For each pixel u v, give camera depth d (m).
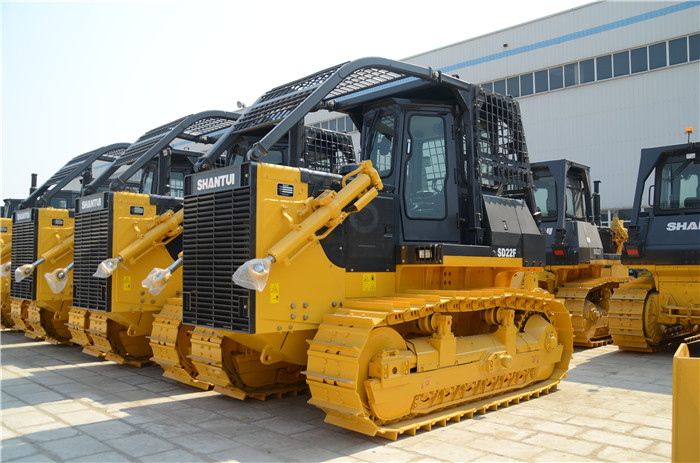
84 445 4.52
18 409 5.60
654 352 9.37
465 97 5.98
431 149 5.99
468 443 4.55
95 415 5.39
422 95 6.21
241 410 5.59
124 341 7.77
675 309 8.57
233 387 5.82
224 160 8.15
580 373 7.57
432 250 5.34
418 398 5.00
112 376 7.19
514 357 6.03
